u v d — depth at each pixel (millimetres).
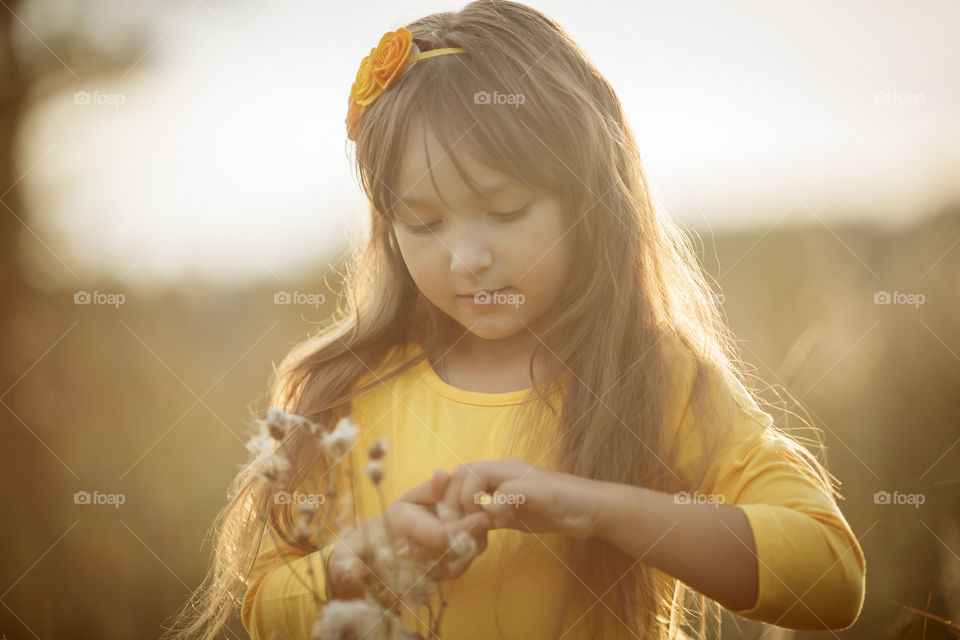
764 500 1369
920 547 1812
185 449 2422
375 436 1468
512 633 1390
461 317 1421
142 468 2338
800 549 1327
